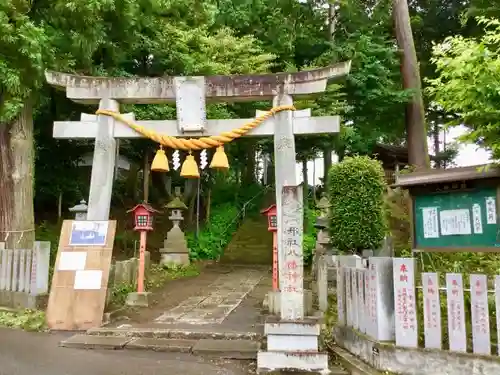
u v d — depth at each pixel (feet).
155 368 19.38
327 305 28.17
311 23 63.67
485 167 21.89
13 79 31.50
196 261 61.52
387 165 72.23
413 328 16.98
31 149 39.60
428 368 16.34
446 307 17.33
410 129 57.36
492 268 24.36
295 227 20.74
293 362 18.88
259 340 23.25
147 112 48.47
